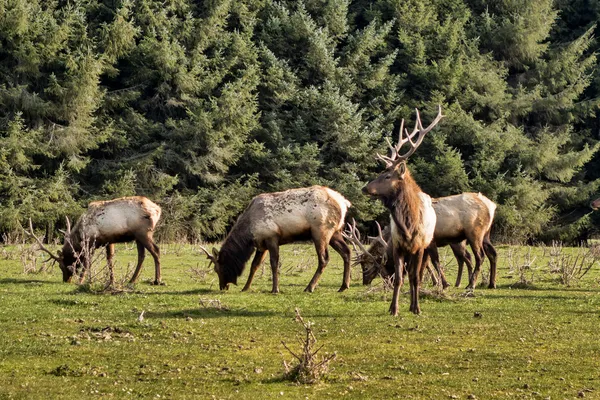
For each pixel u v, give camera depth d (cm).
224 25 8350
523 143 8169
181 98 7912
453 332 2372
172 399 1734
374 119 8306
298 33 8400
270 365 2011
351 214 7869
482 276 3741
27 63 7356
